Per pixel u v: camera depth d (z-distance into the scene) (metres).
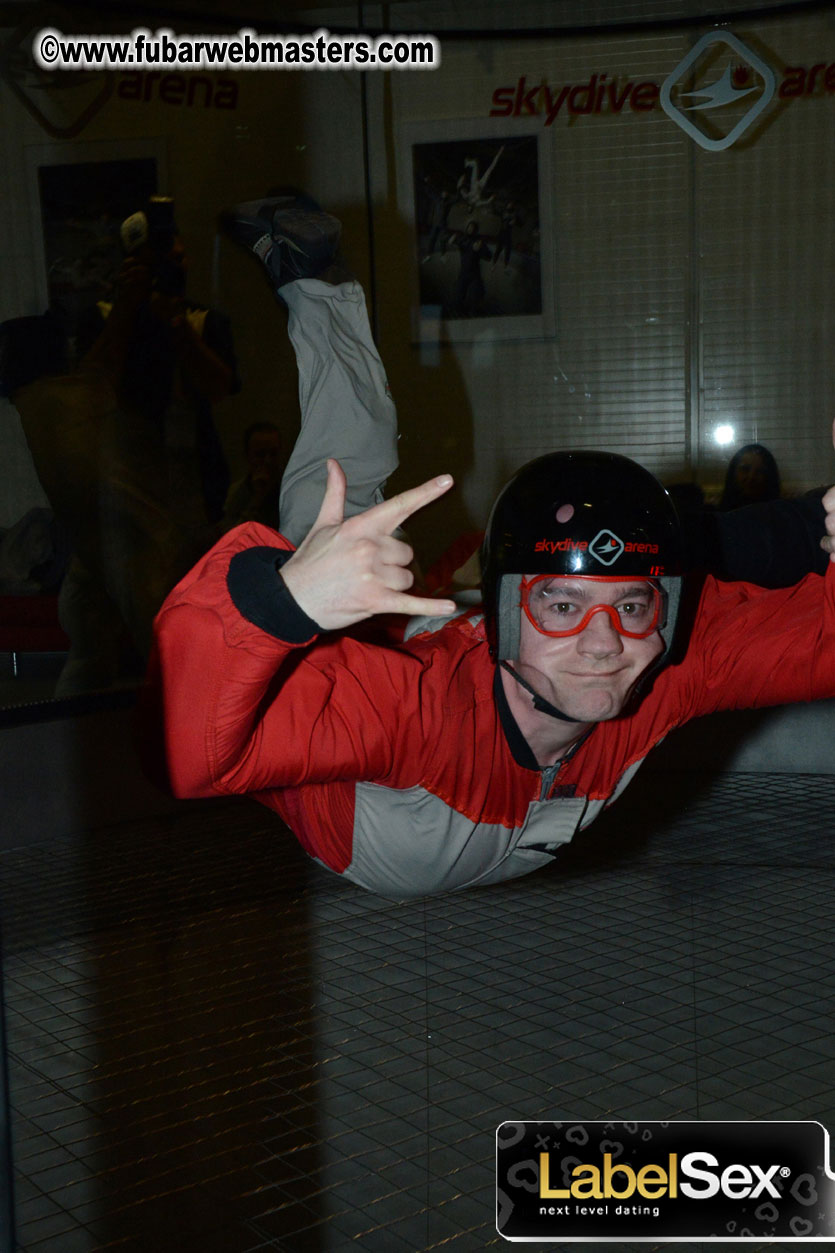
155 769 1.38
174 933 2.92
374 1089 2.09
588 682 1.38
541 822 1.71
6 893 3.25
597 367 5.65
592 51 5.39
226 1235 1.67
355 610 1.09
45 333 4.35
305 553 1.11
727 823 3.69
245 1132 1.96
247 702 1.19
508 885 3.21
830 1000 2.41
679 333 5.53
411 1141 1.91
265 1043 2.29
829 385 5.39
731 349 5.48
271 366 5.99
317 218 2.74
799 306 5.37
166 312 4.51
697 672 1.70
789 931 2.80
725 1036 2.26
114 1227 1.68
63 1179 1.82
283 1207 1.73
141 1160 1.88
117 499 4.30
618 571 1.33
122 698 3.95
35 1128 1.99
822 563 2.07
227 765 1.26
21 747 3.69
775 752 4.20
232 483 5.77
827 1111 1.96
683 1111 1.97
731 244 5.40
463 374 5.81
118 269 5.31
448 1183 1.78
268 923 2.98
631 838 3.57
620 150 5.45
